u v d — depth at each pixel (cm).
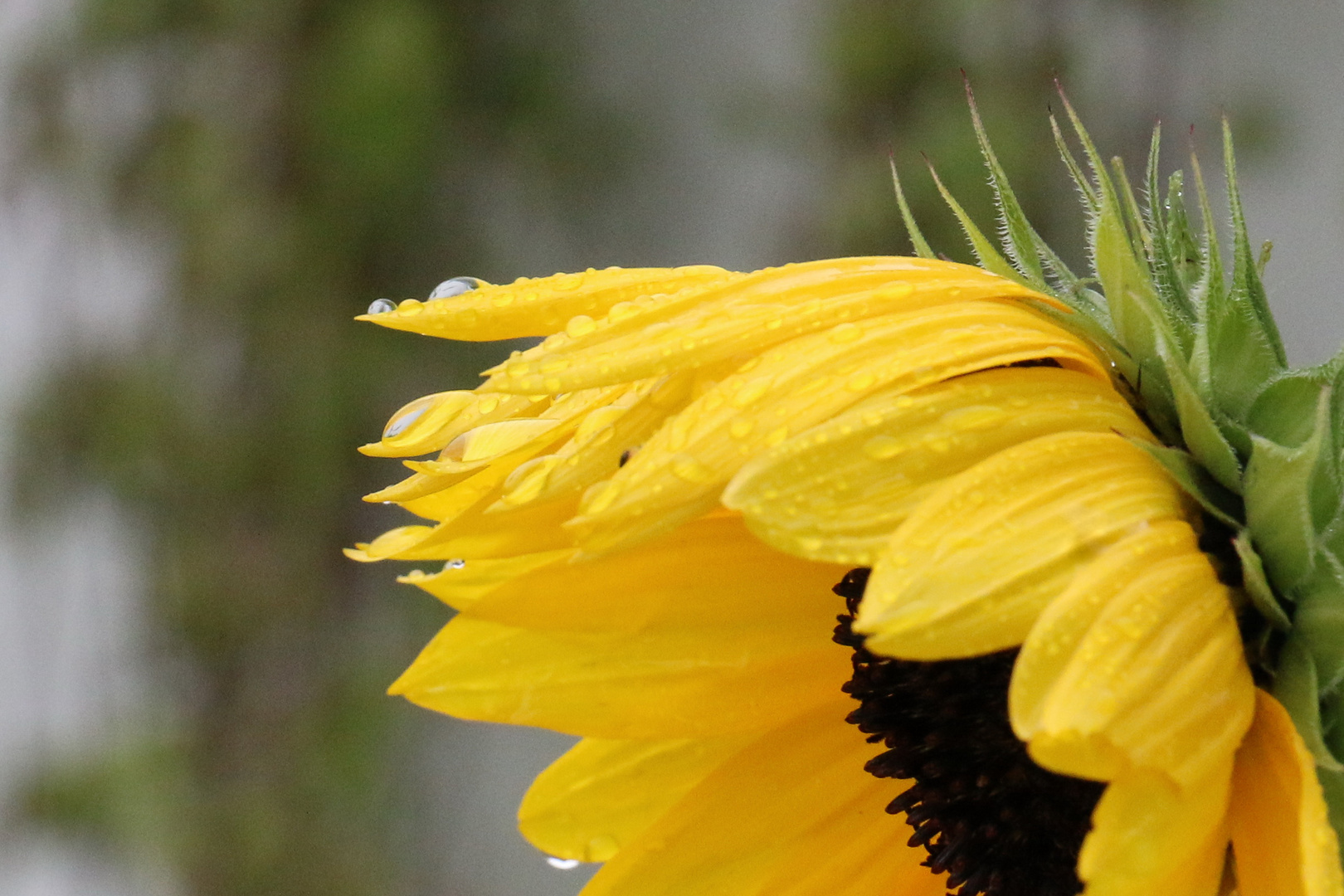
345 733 187
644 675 82
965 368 78
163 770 185
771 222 195
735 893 83
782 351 78
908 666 81
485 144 203
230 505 189
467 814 215
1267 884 77
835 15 177
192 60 189
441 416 81
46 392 189
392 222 193
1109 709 75
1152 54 166
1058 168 162
